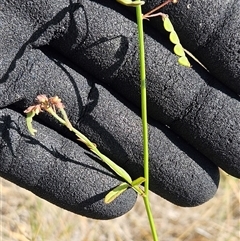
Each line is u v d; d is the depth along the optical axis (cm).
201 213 68
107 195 33
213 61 32
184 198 34
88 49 32
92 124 33
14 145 33
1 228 53
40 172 33
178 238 64
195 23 32
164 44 32
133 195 34
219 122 33
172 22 32
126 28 32
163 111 33
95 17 32
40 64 32
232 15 32
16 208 58
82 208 33
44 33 32
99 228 63
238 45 32
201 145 33
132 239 65
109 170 34
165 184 34
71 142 33
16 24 32
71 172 33
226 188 68
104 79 33
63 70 33
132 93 33
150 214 33
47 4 32
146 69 32
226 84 33
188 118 33
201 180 34
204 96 33
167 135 33
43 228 55
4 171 33
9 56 32
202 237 65
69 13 32
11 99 32
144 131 32
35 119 33
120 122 33
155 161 33
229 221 66
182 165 33
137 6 30
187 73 32
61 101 33
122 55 32
